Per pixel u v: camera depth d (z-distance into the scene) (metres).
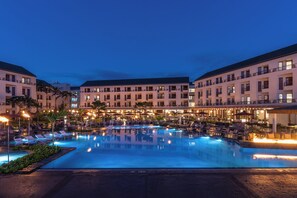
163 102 76.44
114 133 32.56
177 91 75.81
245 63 54.12
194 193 8.26
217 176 10.02
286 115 38.72
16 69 56.22
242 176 10.02
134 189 8.60
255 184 9.10
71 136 28.67
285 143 18.41
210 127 34.00
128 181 9.41
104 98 80.12
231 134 26.41
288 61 40.31
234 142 21.55
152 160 15.86
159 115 60.22
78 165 14.34
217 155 17.39
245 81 50.22
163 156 17.17
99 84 81.75
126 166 14.22
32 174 10.35
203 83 68.75
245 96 51.09
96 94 80.88
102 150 19.62
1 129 28.52
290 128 30.17
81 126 37.56
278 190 8.53
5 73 50.72
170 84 76.00
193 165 14.38
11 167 10.83
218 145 22.11
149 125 46.53
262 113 45.47
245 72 50.66
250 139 20.14
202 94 69.62
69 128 32.81
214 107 60.81
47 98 71.38
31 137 22.58
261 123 38.44
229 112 55.38
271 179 9.66
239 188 8.71
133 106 77.38
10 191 8.45
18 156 15.65
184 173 10.40
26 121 32.69
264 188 8.71
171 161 15.57
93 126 39.81
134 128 40.59
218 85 60.69
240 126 32.66
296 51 37.56
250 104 47.06
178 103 75.56
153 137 28.23
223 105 56.75
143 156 17.14
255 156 16.88
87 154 17.78
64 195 8.09
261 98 46.12
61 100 79.44
